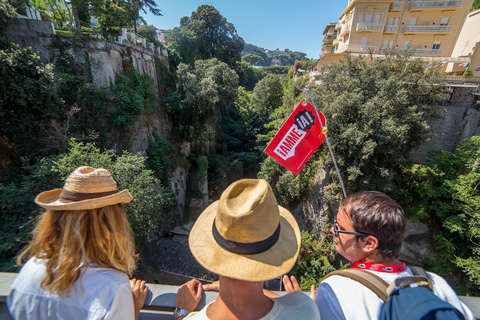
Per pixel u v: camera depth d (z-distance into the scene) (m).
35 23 17.45
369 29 32.22
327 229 19.00
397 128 13.33
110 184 1.40
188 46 36.56
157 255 16.56
